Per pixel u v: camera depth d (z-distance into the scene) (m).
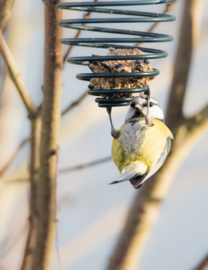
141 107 7.86
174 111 8.52
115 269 8.55
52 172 5.80
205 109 8.36
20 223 8.55
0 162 9.31
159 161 7.21
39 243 5.92
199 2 8.50
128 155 7.13
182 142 8.37
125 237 8.58
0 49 6.09
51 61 5.38
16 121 9.91
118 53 5.77
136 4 5.25
